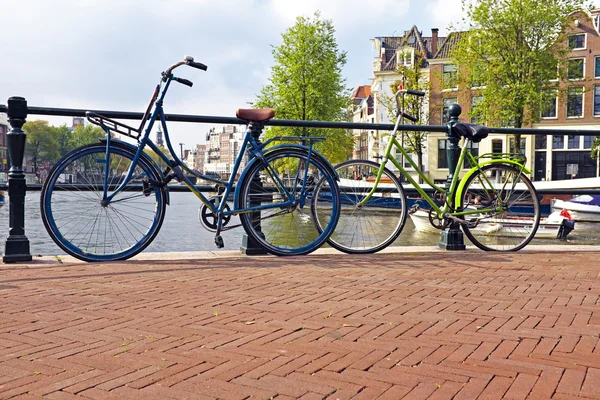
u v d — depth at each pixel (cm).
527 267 415
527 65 2569
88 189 427
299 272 390
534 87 2528
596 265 426
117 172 431
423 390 182
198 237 1667
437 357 214
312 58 3034
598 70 3262
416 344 229
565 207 1664
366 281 359
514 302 304
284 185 461
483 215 500
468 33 2656
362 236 483
